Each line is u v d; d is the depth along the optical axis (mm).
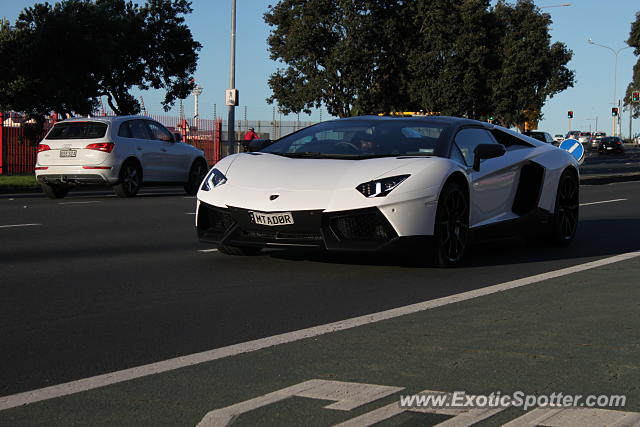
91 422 3096
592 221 11555
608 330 4656
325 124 8016
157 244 8664
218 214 7031
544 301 5535
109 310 5238
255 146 7918
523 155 8359
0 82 26062
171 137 17797
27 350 4211
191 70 30312
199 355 4090
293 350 4191
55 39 26219
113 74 28688
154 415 3168
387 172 6742
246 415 3162
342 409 3230
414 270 6945
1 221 11055
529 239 8852
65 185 16344
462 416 3145
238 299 5629
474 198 7484
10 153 26016
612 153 66875
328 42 42875
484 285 6238
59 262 7316
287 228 6633
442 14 45156
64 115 27516
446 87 47750
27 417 3156
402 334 4547
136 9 29328
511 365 3904
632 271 6883
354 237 6605
